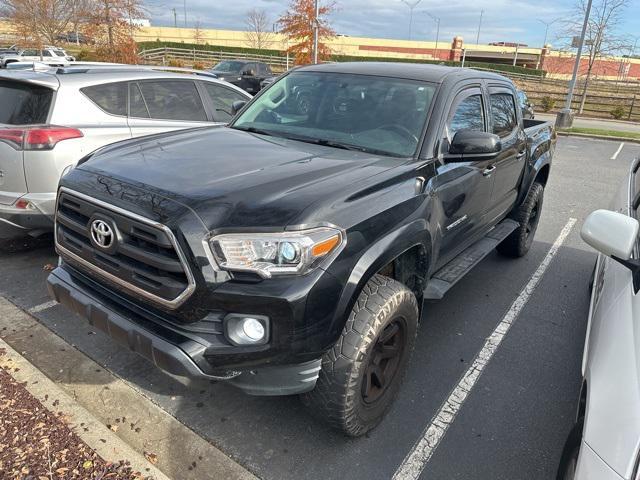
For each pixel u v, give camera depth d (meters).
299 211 2.26
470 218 3.82
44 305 3.99
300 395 2.61
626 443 1.59
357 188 2.56
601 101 28.72
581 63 35.75
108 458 2.46
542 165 5.41
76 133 4.55
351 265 2.35
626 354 1.84
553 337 4.08
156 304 2.30
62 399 2.84
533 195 5.40
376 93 3.60
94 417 2.74
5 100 4.74
